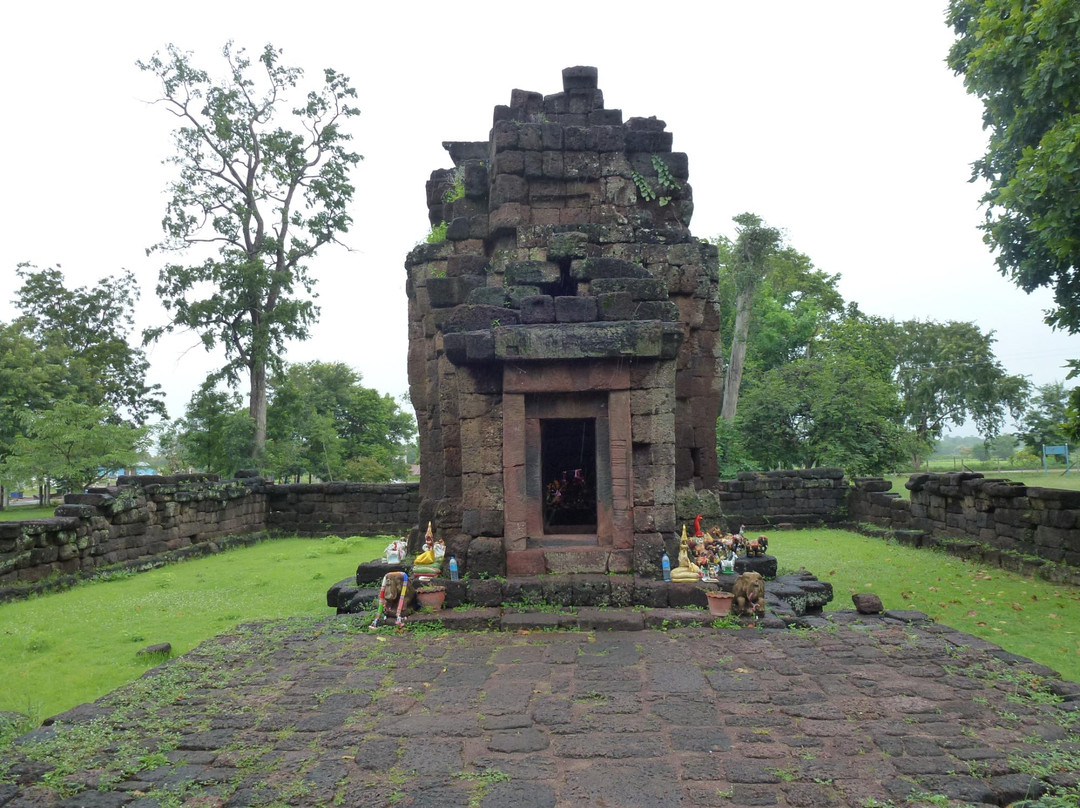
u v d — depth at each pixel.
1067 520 12.97
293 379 50.69
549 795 4.74
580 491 13.46
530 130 12.73
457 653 7.97
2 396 34.03
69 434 26.02
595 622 8.90
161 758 5.39
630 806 4.59
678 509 12.27
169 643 9.28
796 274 44.09
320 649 8.22
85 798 4.82
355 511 23.52
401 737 5.73
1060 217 10.84
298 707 6.43
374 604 10.16
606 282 10.74
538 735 5.69
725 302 37.97
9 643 9.58
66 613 11.45
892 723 5.84
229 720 6.15
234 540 20.89
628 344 9.98
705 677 7.00
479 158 14.54
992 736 5.58
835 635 8.42
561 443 14.09
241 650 8.16
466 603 9.64
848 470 26.05
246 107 31.47
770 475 23.69
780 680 6.89
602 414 10.42
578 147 12.78
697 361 13.10
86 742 5.71
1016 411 48.03
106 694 6.86
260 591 13.33
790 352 41.69
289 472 42.91
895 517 20.61
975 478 16.59
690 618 8.94
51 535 13.91
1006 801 4.67
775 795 4.71
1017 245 14.55
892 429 27.72
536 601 9.57
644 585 9.55
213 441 34.16
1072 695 6.38
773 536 21.30
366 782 4.97
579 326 10.17
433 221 14.95
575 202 12.88
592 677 7.05
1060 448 47.28
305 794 4.82
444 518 11.11
